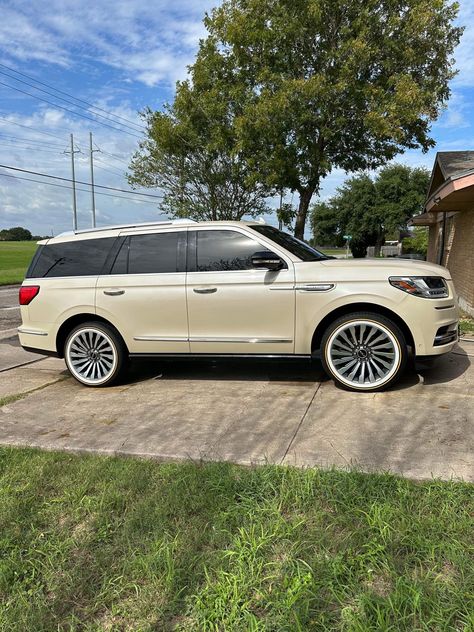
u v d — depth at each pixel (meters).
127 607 2.19
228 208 18.53
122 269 5.46
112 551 2.55
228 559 2.42
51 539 2.69
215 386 5.34
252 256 4.88
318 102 12.10
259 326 5.03
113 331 5.51
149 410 4.64
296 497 2.88
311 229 52.84
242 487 3.05
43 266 5.82
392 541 2.45
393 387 4.94
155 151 18.25
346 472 3.09
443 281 4.84
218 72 14.36
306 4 11.95
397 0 11.98
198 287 5.12
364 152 13.97
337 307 4.82
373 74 12.84
